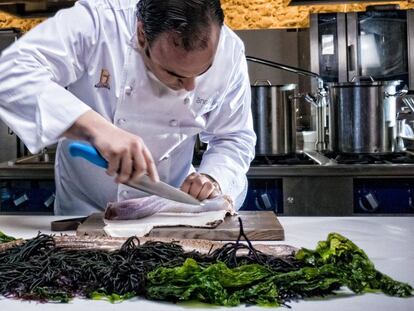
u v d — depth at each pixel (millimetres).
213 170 1858
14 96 1546
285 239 1534
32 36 1663
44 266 1124
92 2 1740
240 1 4613
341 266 1105
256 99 2939
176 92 1730
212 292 1016
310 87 3949
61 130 1416
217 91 1786
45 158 3381
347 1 3936
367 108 2877
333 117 2973
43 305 1020
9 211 2918
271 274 1058
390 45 3928
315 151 3398
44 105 1458
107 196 2033
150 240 1298
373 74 3939
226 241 1521
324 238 1540
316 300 1030
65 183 2127
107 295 1057
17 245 1288
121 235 1521
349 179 2756
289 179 2777
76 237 1327
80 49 1710
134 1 1738
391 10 3912
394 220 1768
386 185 2756
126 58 1710
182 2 1303
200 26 1302
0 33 4000
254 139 2029
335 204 2771
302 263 1141
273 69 4324
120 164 1283
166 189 1383
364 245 1454
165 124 1811
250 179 2795
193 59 1330
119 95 1746
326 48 3928
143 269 1087
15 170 2883
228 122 1955
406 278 1169
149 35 1356
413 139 3275
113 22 1714
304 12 4594
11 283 1079
